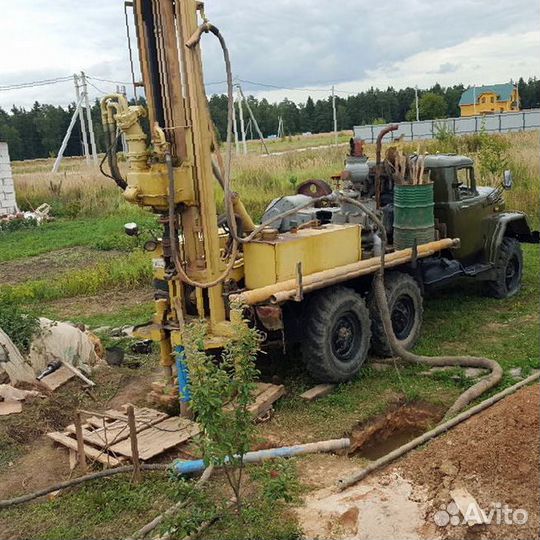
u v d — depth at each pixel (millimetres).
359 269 6352
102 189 23734
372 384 6332
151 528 4168
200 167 5469
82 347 6941
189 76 5320
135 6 5500
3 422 5688
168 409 6062
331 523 4047
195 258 5824
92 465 5062
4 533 4348
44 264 14047
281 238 6066
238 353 4000
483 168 15320
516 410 4699
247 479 4684
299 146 50938
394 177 7598
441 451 4539
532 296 8977
